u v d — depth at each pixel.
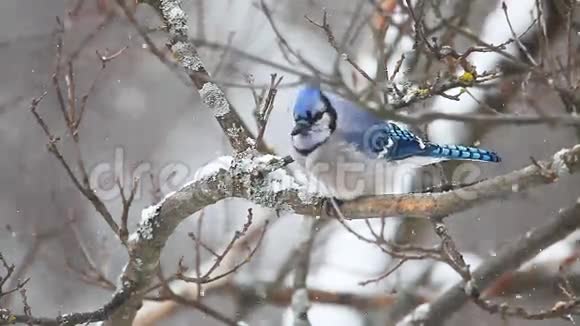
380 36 9.59
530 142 13.74
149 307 13.18
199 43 9.23
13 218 17.45
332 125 9.10
